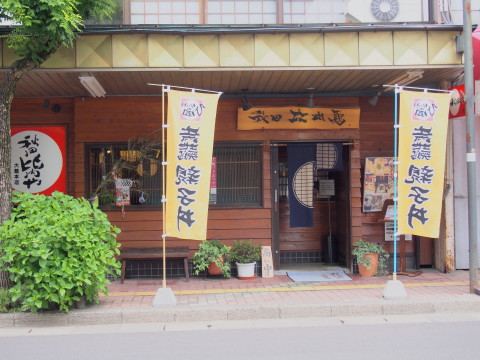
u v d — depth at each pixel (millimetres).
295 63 7367
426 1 8555
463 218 9430
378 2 8539
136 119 9148
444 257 9195
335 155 9586
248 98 9289
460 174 9438
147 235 9062
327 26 7676
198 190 6977
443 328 6098
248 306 6805
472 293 7426
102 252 6625
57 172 9203
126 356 5133
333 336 5793
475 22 9125
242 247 8859
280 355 5109
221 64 7312
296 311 6777
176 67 7285
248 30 7234
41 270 6223
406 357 5000
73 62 7168
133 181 9109
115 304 7035
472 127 7352
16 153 9180
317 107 9102
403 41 7461
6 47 6984
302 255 10461
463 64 7551
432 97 7371
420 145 7344
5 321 6320
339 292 7758
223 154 9289
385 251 9125
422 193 7352
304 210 9648
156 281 8805
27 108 9203
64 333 6055
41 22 6305
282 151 10453
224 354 5164
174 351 5281
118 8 8258
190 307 6773
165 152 9102
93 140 9078
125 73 7574
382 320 6562
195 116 6984
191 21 8391
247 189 9305
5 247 6238
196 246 9102
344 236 9828
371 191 9398
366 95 9367
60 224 6301
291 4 8453
